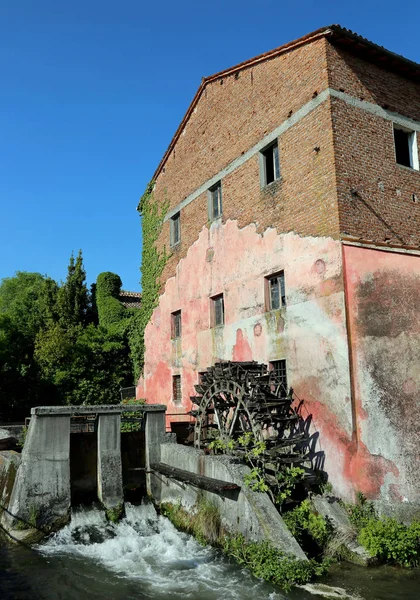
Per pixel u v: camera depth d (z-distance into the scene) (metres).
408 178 12.28
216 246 15.59
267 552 8.12
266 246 13.14
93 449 12.27
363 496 9.56
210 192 16.34
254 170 13.94
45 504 10.55
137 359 21.02
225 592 7.54
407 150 13.02
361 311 10.29
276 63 13.31
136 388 20.95
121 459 12.40
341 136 11.30
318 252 11.26
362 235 11.07
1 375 22.33
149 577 8.27
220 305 15.57
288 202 12.45
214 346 15.27
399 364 9.83
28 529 10.20
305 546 8.80
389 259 10.46
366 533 8.62
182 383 17.12
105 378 23.00
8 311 33.62
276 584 7.65
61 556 9.30
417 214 12.23
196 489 10.59
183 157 18.16
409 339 9.98
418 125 12.99
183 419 16.77
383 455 9.45
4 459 11.99
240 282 14.18
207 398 12.80
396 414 9.53
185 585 7.88
